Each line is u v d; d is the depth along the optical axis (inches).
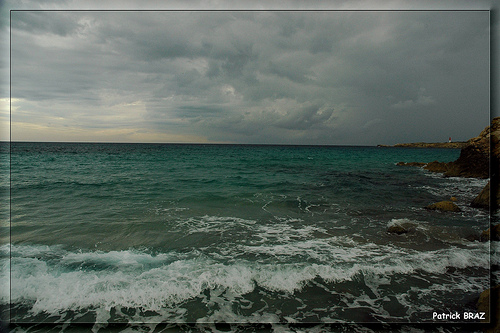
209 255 231.5
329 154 2193.7
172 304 168.1
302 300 173.0
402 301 171.8
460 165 783.7
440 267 213.8
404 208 401.4
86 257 226.5
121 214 343.6
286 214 359.9
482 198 410.9
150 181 588.4
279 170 899.4
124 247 247.6
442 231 288.4
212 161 1230.3
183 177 663.8
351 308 165.5
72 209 362.6
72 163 971.9
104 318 156.1
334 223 323.9
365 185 598.5
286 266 209.8
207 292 179.6
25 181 561.0
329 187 563.8
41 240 261.1
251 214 356.2
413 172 898.7
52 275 196.1
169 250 241.9
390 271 206.4
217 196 449.7
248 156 1712.6
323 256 230.5
